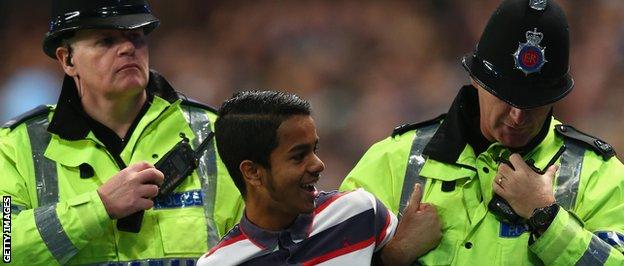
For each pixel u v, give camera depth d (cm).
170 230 1338
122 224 1334
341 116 3456
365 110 3453
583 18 3431
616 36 3388
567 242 1190
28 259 1305
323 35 3631
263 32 3672
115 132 1387
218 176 1377
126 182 1299
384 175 1315
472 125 1291
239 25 3706
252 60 3644
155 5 3759
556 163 1264
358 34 3609
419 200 1261
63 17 1359
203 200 1360
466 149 1283
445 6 3616
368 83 3519
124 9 1359
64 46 1380
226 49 3684
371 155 1344
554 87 1209
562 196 1245
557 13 1213
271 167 1156
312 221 1209
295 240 1198
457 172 1277
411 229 1251
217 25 3725
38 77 3603
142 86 1360
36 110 1409
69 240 1298
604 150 1271
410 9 3638
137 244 1335
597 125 3253
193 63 3672
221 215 1364
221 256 1205
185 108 1424
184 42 3712
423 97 3469
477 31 3575
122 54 1347
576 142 1281
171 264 1330
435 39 3578
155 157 1376
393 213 1280
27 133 1387
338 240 1211
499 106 1217
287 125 1148
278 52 3631
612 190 1245
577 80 3319
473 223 1256
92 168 1363
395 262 1252
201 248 1338
